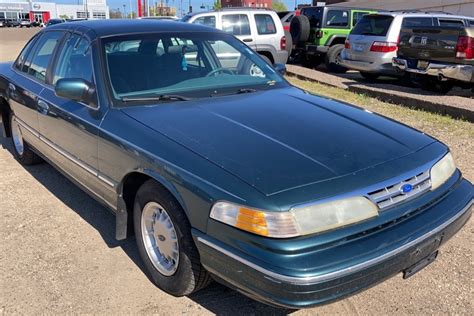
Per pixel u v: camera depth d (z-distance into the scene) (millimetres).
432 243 2711
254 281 2348
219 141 2859
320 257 2312
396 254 2479
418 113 8000
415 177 2746
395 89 10141
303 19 14430
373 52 11281
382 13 11359
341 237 2398
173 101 3568
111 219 4219
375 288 3162
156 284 3170
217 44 4363
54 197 4699
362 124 3268
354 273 2340
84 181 3877
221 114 3297
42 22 88375
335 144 2867
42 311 2941
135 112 3359
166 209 2867
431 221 2699
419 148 3020
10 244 3748
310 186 2443
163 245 3059
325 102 3785
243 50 4527
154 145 2936
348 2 29531
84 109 3682
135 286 3199
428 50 9664
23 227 4043
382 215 2543
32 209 4414
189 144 2854
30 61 5156
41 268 3410
